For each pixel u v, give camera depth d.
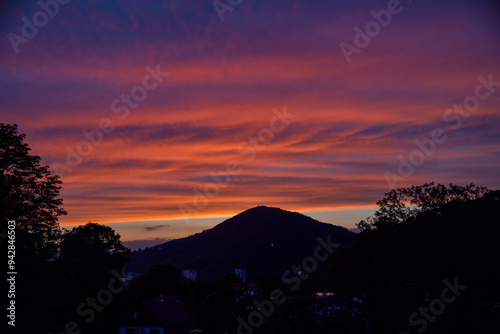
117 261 48.03
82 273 41.94
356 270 42.25
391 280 34.25
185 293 62.91
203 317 51.47
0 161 27.61
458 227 30.80
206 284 66.44
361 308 45.31
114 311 44.78
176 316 48.53
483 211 31.33
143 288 62.12
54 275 30.11
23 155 28.28
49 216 29.88
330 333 50.22
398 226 35.72
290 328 53.22
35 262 28.34
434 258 30.52
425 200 34.72
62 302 32.06
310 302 58.78
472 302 31.14
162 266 65.56
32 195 29.31
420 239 31.77
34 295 28.28
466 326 31.20
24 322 27.64
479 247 29.53
